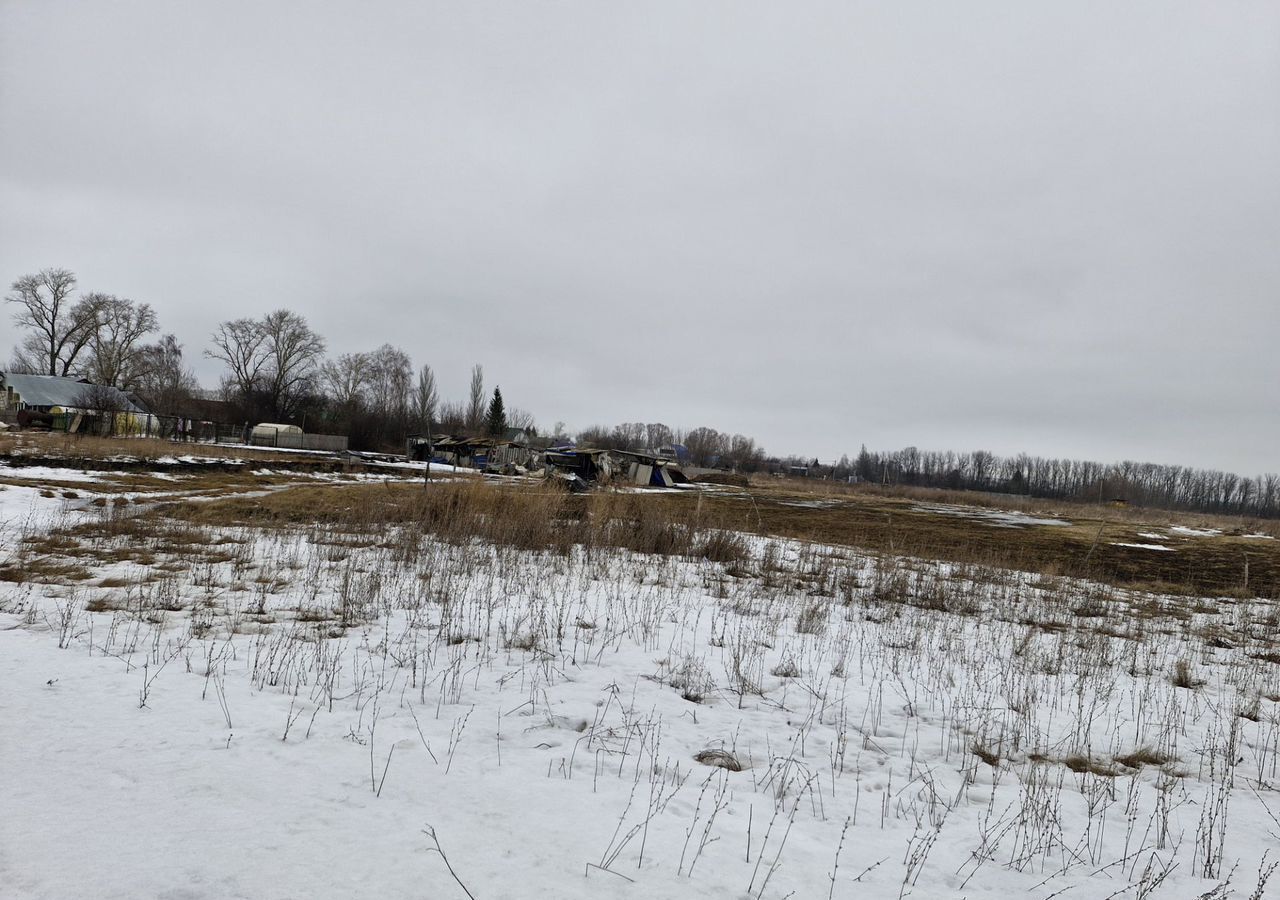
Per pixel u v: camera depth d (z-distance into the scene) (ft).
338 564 37.06
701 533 52.39
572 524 51.98
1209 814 15.70
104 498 61.26
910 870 11.78
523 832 11.78
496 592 32.76
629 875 10.73
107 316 233.55
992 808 15.12
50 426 170.19
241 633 23.58
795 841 12.63
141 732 14.57
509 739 16.21
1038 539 88.94
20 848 9.95
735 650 26.13
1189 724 22.21
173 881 9.51
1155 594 49.55
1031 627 33.68
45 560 33.30
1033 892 11.73
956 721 20.67
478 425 291.17
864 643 29.32
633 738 17.07
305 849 10.60
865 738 18.66
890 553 56.54
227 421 240.53
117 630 22.43
